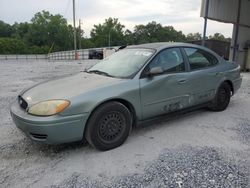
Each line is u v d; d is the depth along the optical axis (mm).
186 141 3803
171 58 4281
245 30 14844
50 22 88625
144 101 3824
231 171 2941
